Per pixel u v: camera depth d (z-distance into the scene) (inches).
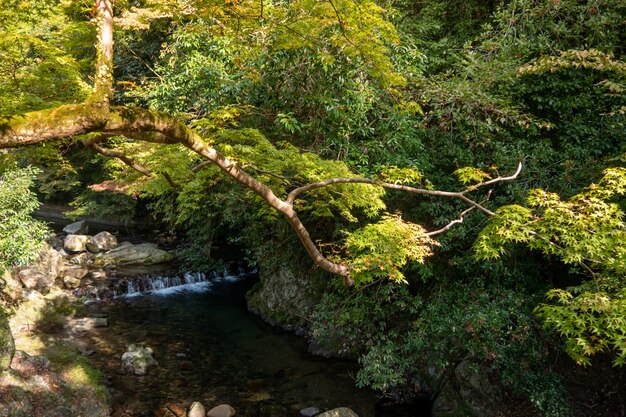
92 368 280.7
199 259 507.5
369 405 268.2
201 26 169.2
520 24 299.6
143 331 354.9
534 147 268.5
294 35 184.5
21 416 215.6
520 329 232.7
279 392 277.7
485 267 246.7
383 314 291.6
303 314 364.5
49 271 406.6
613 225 139.3
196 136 116.0
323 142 276.8
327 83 256.4
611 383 243.1
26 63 152.4
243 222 454.9
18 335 310.0
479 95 266.1
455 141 286.4
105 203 636.1
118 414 244.8
